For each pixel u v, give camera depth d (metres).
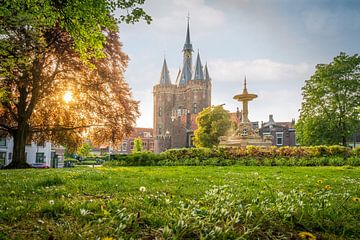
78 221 3.19
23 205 4.09
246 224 3.03
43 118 25.52
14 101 22.75
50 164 57.12
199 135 56.56
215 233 2.70
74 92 24.47
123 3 10.14
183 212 3.23
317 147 20.61
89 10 10.13
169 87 99.44
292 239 2.88
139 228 3.05
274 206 3.59
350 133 39.47
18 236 2.74
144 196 4.82
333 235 3.04
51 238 2.68
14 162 22.14
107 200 4.32
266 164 19.75
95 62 23.19
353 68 39.44
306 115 41.62
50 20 11.27
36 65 21.59
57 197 4.98
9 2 10.96
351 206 4.23
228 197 3.91
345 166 17.42
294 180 8.85
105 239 2.58
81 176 8.94
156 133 97.44
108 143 26.86
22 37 16.27
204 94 96.06
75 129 26.28
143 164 22.22
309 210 3.57
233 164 20.50
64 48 21.50
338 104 39.62
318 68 41.41
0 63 15.47
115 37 24.38
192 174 11.13
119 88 24.83
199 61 99.06
